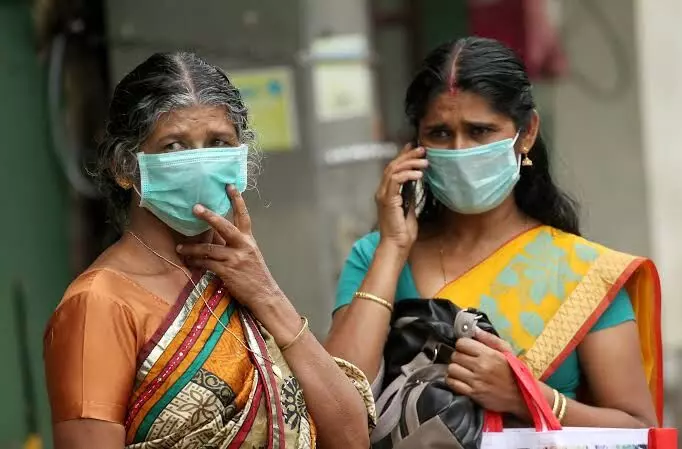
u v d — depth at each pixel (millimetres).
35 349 9281
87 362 4453
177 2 9758
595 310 5734
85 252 9672
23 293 9227
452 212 6055
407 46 14789
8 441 8992
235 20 9742
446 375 5641
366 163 10648
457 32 14711
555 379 5754
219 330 4707
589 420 5629
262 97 9750
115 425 4449
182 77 4633
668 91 15727
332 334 5812
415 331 5754
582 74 15594
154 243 4805
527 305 5777
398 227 5883
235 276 4781
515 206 6113
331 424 4973
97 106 9805
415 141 6043
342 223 10164
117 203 4918
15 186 9227
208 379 4590
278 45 9727
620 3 15359
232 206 4836
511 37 14078
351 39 10570
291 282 9758
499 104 5699
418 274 6000
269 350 4852
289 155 9742
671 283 15883
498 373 5531
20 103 9273
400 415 5602
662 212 15766
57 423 4477
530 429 5496
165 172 4605
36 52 9398
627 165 15594
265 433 4715
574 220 6160
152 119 4586
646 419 5754
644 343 6027
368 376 5652
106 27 9820
